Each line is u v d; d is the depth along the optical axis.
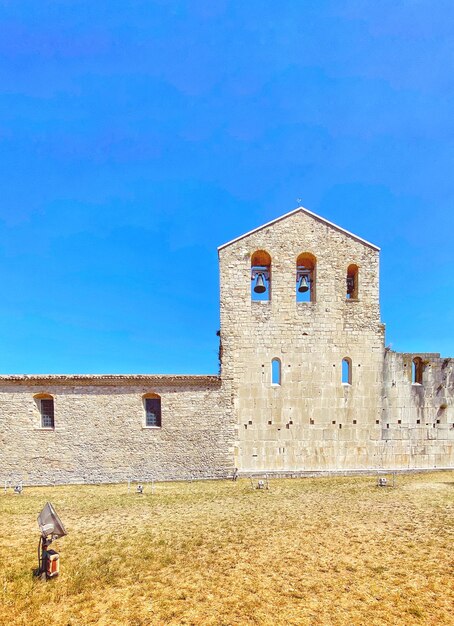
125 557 9.90
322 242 23.16
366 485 18.58
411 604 7.46
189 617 7.07
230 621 6.93
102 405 21.61
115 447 21.31
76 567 9.27
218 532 11.77
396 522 12.49
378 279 23.11
